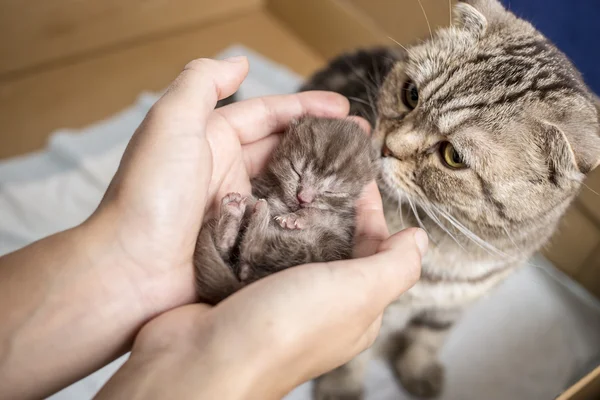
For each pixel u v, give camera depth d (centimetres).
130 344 34
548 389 53
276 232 38
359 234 40
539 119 37
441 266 43
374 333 36
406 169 42
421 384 52
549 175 38
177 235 33
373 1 71
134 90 73
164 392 28
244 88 73
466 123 38
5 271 32
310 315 30
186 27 82
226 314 30
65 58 74
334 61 56
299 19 83
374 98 49
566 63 41
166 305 34
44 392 32
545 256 60
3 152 65
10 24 67
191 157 32
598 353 54
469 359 55
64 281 32
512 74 38
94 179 61
